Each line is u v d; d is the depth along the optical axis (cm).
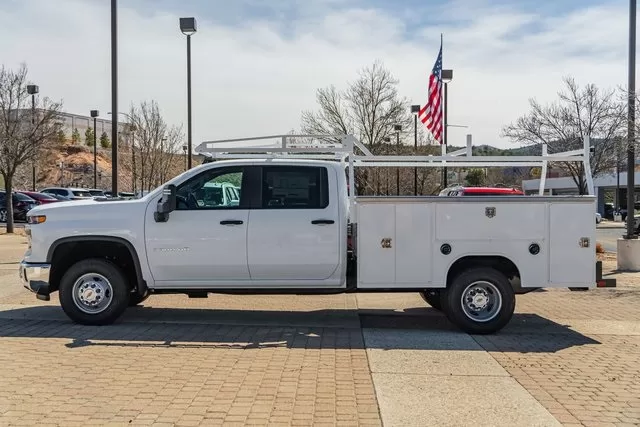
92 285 757
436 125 2045
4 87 2144
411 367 598
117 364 592
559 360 633
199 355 632
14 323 776
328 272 754
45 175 5662
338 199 754
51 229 751
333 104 3609
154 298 998
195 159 3950
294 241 744
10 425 434
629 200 1363
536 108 3095
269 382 542
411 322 827
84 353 631
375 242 742
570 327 800
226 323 799
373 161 874
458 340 717
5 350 638
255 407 478
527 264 743
